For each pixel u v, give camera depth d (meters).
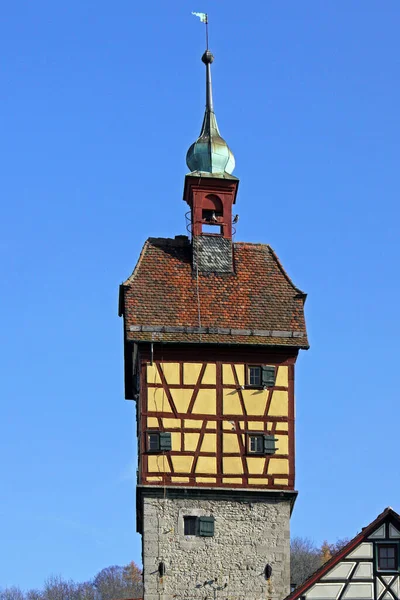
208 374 59.44
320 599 51.38
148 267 62.06
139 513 59.84
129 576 108.56
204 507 57.62
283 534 57.62
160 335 59.25
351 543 52.00
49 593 104.88
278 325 60.62
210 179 63.78
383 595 51.38
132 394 66.25
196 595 56.38
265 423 59.16
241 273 62.72
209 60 67.19
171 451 58.16
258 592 56.72
